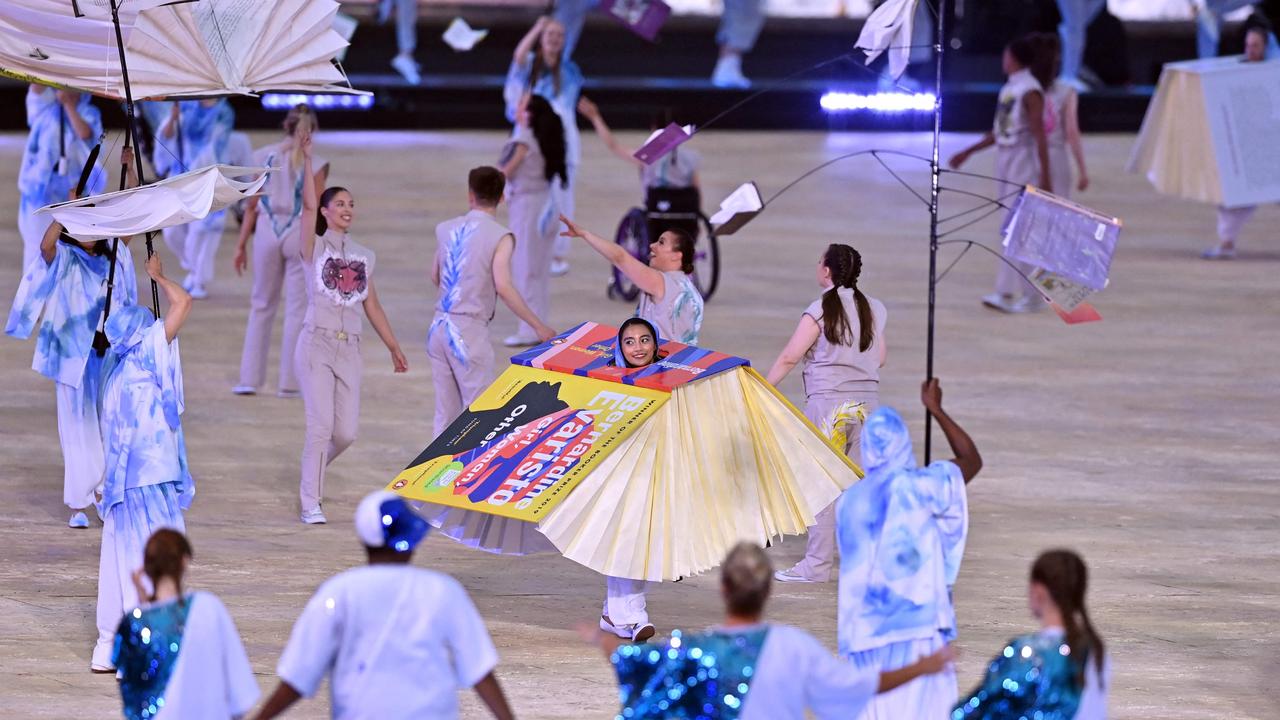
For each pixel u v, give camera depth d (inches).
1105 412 1481.3
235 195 832.9
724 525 904.3
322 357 1119.6
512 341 1662.2
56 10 897.5
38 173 1627.7
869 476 705.0
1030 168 1829.5
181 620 606.5
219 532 1106.1
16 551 1061.1
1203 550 1119.6
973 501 1220.5
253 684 613.6
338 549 1078.4
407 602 590.2
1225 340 1774.1
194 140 1893.5
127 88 851.4
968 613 983.6
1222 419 1469.0
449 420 1138.7
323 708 824.9
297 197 1430.9
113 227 816.9
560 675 876.0
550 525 872.9
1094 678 587.2
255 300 1455.5
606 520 880.3
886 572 685.9
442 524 952.9
